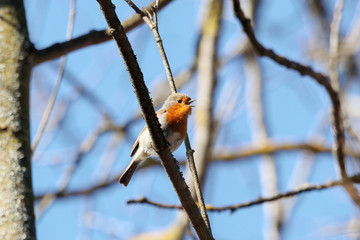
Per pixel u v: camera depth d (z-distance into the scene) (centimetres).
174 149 1012
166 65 725
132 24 891
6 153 653
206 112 1375
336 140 966
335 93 957
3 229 600
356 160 1032
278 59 915
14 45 743
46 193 1402
